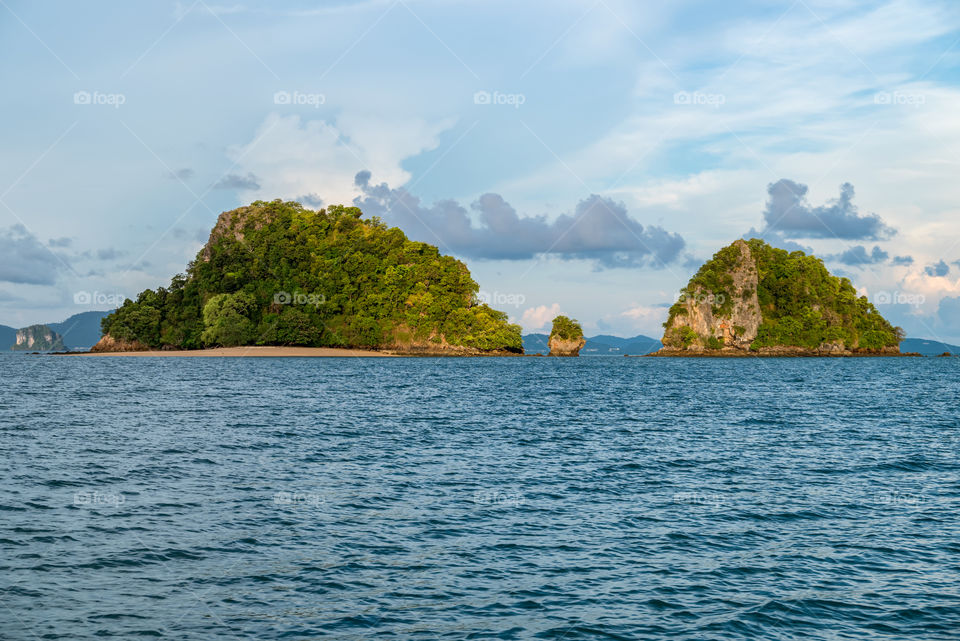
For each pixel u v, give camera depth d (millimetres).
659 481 28156
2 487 25500
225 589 15820
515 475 29094
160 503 23547
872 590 16203
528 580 16609
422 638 13508
